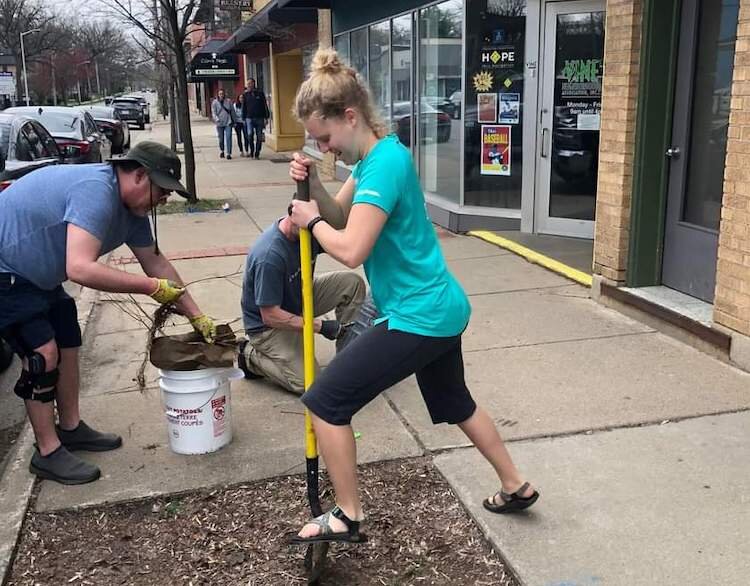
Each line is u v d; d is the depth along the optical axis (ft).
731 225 14.83
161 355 11.79
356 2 40.37
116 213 10.84
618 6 17.87
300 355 14.44
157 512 10.83
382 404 13.94
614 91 18.28
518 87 27.55
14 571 9.63
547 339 17.01
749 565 9.12
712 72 16.76
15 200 10.64
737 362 14.97
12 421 14.79
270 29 51.19
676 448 11.96
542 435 12.51
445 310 8.65
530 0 26.13
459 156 29.43
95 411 14.07
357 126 8.45
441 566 9.52
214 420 12.24
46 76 200.13
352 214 8.23
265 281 13.50
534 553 9.49
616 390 14.16
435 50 31.01
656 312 17.21
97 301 21.54
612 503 10.50
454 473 11.45
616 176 18.51
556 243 26.32
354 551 9.85
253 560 9.75
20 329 11.02
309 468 9.51
